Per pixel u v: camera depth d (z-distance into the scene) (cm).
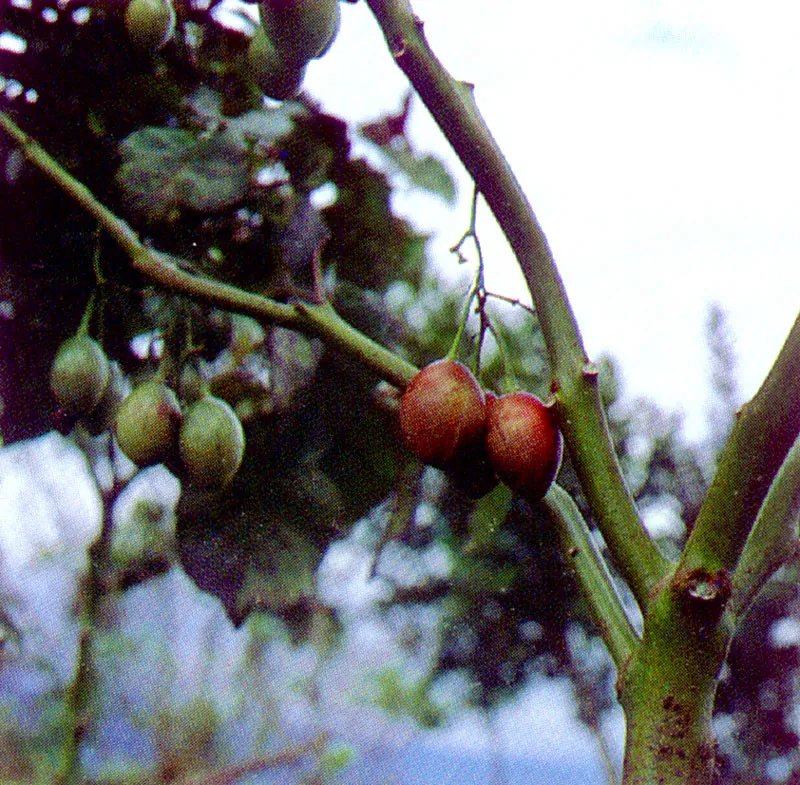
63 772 153
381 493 110
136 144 104
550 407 77
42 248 107
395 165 115
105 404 110
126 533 172
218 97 109
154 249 107
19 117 107
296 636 114
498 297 82
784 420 68
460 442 80
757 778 158
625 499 74
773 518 76
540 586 154
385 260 117
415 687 250
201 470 100
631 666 72
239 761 223
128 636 222
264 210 109
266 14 88
